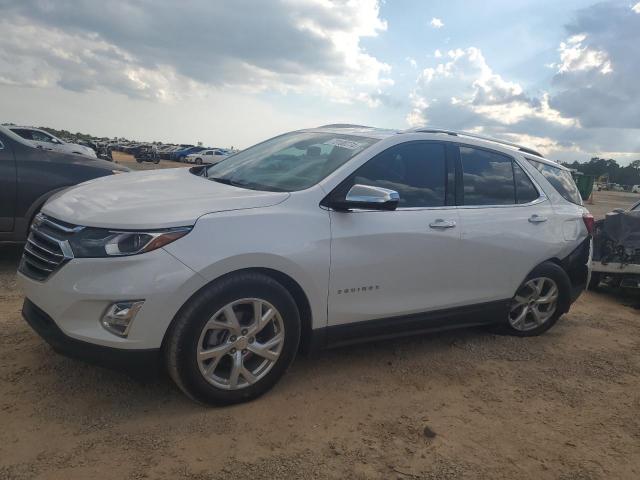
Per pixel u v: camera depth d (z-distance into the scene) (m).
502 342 4.84
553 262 4.99
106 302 2.85
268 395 3.42
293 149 4.29
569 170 5.50
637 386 4.12
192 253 2.95
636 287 6.90
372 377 3.84
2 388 3.22
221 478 2.58
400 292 3.87
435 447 3.02
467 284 4.28
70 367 3.53
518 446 3.11
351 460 2.82
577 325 5.71
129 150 63.38
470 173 4.42
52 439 2.77
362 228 3.60
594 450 3.13
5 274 5.61
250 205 3.28
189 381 3.03
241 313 3.21
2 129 5.67
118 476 2.53
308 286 3.39
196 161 54.44
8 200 5.51
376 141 3.98
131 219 2.94
